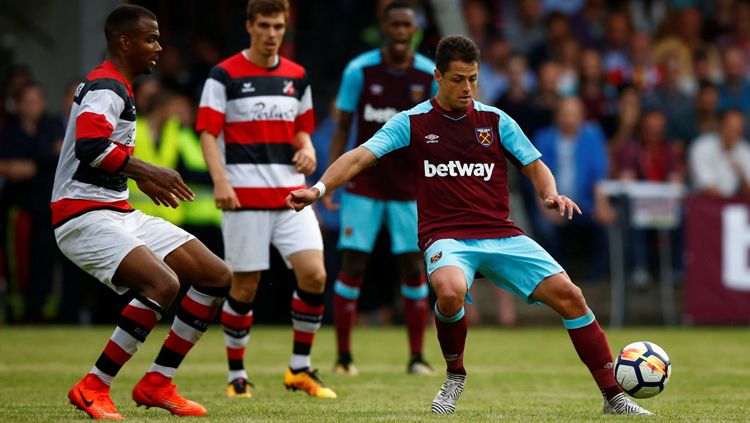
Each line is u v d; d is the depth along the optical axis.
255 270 25.02
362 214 30.38
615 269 47.84
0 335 40.28
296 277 25.16
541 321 49.47
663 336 42.91
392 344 39.12
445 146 20.12
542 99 51.91
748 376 29.47
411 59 31.05
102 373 19.02
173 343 20.11
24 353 34.03
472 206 20.00
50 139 44.47
